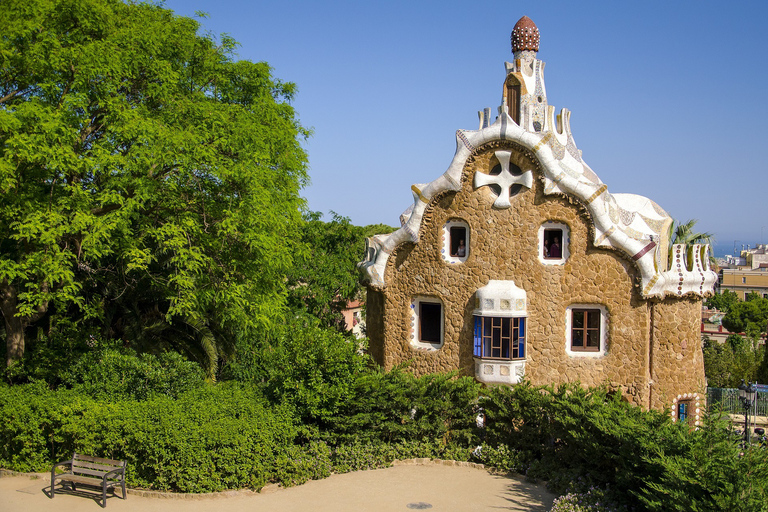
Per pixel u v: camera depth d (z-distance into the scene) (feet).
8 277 62.49
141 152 62.69
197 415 58.90
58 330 79.92
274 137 79.05
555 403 62.18
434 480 61.16
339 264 116.78
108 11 66.69
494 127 74.43
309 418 67.21
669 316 73.41
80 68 61.57
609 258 72.38
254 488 56.75
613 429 53.83
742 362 131.03
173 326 87.66
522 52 81.20
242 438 57.47
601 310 73.31
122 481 54.75
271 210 71.26
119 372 67.62
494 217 75.46
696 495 42.45
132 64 66.95
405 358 81.15
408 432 68.54
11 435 60.95
